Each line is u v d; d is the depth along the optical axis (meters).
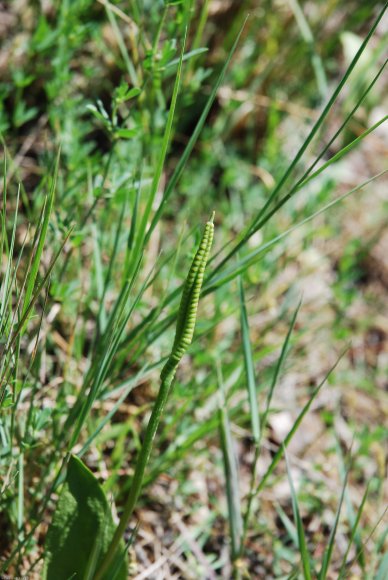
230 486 0.36
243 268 0.33
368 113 0.65
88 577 0.30
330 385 0.50
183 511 0.41
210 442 0.41
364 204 0.64
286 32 0.61
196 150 0.58
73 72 0.52
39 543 0.37
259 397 0.47
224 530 0.42
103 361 0.31
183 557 0.40
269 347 0.41
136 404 0.43
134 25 0.41
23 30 0.51
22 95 0.51
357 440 0.49
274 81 0.62
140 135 0.41
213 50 0.58
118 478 0.40
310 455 0.48
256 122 0.61
